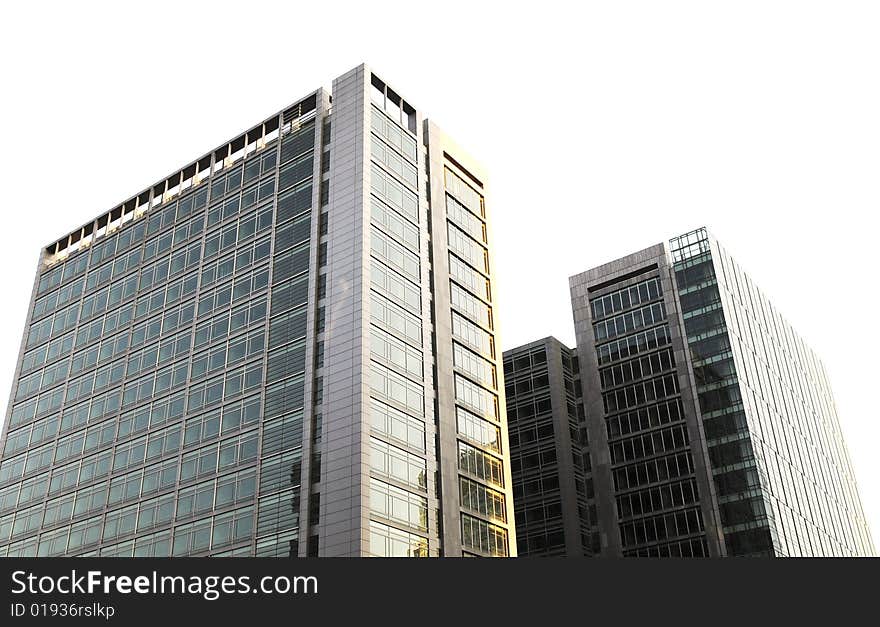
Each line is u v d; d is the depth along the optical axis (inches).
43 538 3531.0
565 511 4581.7
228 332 3341.5
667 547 4313.5
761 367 4923.7
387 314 3046.3
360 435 2711.6
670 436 4549.7
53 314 4266.7
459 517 2972.4
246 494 2910.9
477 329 3531.0
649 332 4854.8
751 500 4173.2
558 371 4992.6
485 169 4033.0
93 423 3673.7
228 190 3740.2
